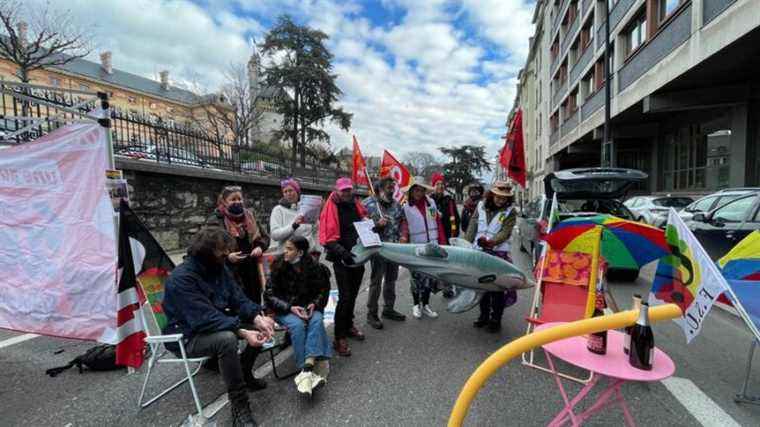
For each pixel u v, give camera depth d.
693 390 3.04
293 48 32.06
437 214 5.05
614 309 3.56
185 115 37.88
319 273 3.36
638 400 2.90
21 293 3.64
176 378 3.33
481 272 3.78
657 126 17.48
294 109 32.34
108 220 3.57
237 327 2.77
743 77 10.94
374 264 4.44
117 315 3.21
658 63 12.05
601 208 7.35
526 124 49.16
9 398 2.98
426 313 5.05
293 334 3.10
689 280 2.00
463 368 3.46
